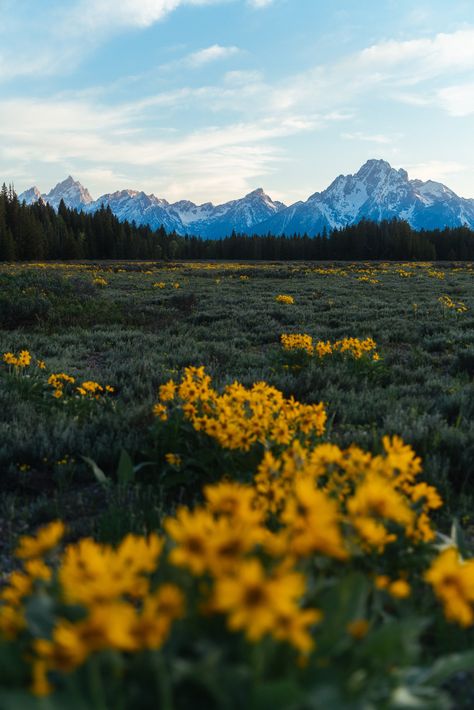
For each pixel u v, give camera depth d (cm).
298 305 2258
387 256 11862
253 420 409
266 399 443
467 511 424
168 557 195
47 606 179
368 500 214
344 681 167
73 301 1972
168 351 1295
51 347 1309
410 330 1577
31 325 1692
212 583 179
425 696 184
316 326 1691
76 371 1032
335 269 5153
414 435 546
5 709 139
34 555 197
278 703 147
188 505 438
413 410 636
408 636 170
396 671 174
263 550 197
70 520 434
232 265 6788
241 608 135
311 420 425
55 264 7138
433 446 527
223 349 1270
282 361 1059
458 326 1602
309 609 190
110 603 148
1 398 752
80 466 529
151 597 186
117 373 1033
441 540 313
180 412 500
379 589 237
